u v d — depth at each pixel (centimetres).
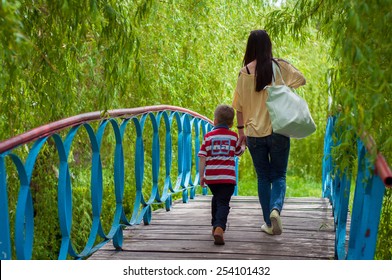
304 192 1803
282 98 580
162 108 779
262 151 611
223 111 627
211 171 609
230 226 699
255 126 603
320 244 607
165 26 1027
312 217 761
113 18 473
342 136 423
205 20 1111
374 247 385
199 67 1155
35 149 415
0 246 358
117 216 601
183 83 1120
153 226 704
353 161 473
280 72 599
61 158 471
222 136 615
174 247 598
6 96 566
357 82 374
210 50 1143
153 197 748
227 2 1202
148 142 1129
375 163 375
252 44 606
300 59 1756
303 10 546
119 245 585
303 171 2014
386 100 380
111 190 1020
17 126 630
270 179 628
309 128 581
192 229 685
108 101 512
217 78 1228
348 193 489
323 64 1722
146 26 977
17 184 709
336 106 426
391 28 373
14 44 322
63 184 466
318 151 1916
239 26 1307
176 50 1052
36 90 598
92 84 840
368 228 387
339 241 544
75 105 777
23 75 559
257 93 603
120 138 616
